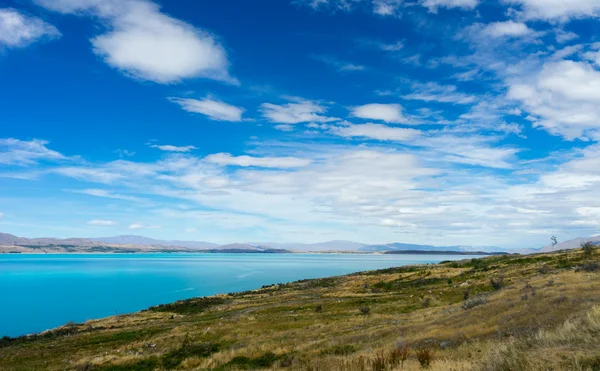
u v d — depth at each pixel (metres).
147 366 24.62
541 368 8.62
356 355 18.88
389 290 66.19
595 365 8.34
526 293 25.70
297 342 26.91
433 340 19.97
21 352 34.50
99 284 128.38
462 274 66.88
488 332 18.42
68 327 51.78
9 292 108.62
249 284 126.38
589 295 20.34
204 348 27.72
